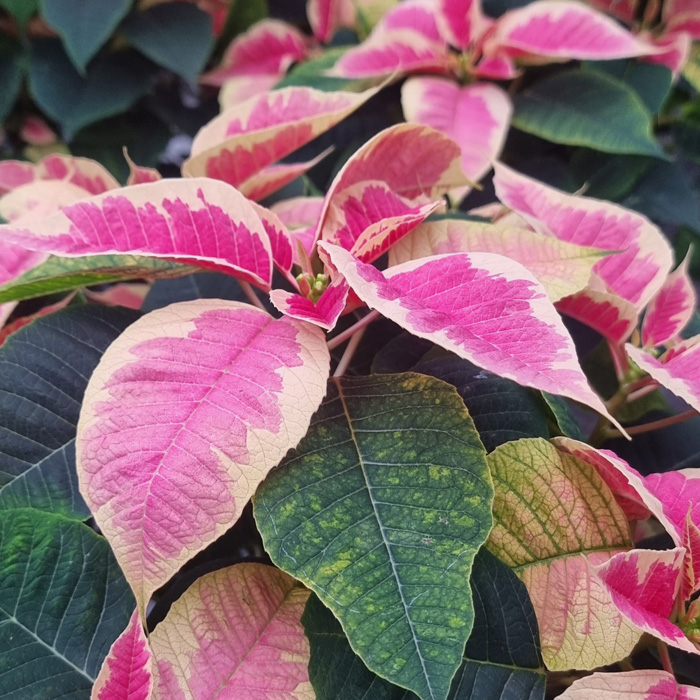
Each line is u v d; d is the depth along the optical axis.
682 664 0.28
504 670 0.24
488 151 0.47
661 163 0.53
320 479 0.23
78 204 0.26
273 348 0.25
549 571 0.25
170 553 0.21
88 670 0.24
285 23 0.66
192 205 0.27
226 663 0.24
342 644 0.24
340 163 0.53
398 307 0.22
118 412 0.22
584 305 0.32
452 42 0.53
